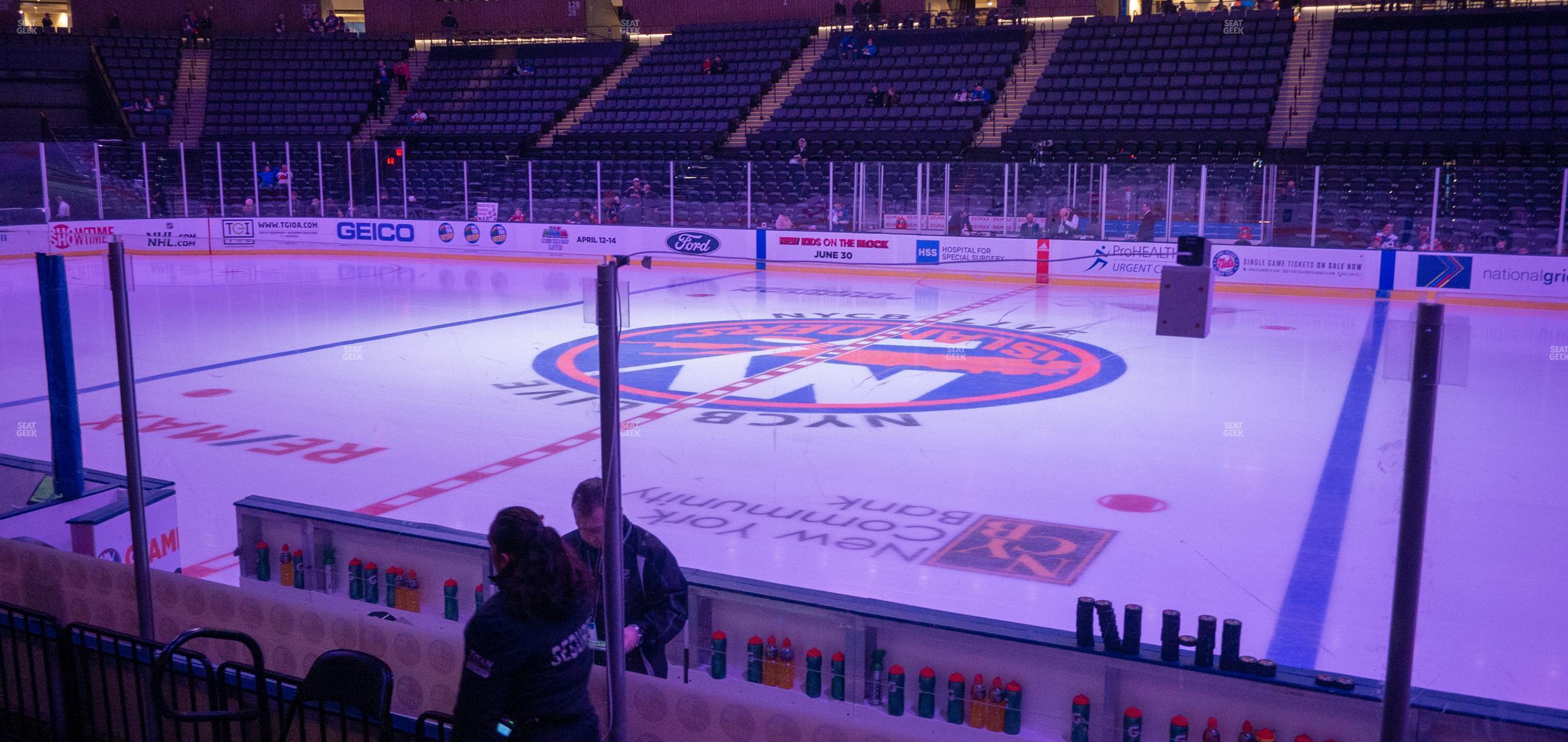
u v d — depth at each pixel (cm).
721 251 2717
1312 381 1376
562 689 349
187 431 1112
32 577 552
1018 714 454
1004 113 2956
